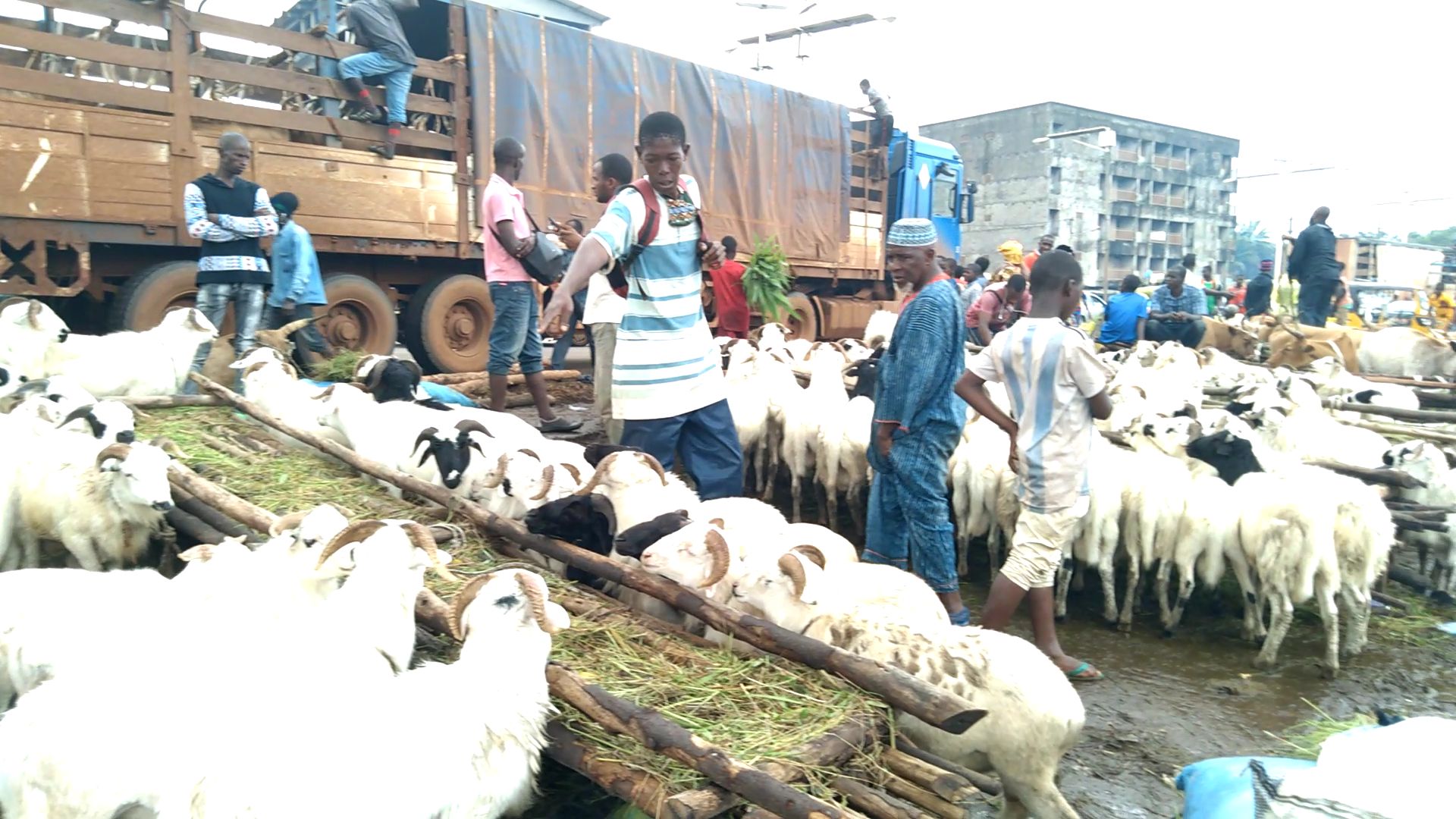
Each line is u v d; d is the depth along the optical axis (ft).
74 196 25.85
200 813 8.72
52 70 28.07
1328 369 36.19
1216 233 206.18
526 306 27.73
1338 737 10.71
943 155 58.29
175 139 27.55
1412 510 21.94
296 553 13.32
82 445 17.10
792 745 10.09
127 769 8.89
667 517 14.74
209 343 26.91
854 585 14.43
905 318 16.71
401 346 45.24
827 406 25.96
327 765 8.97
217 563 13.02
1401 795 9.16
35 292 25.76
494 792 10.00
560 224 30.94
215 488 17.24
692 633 13.48
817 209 48.08
